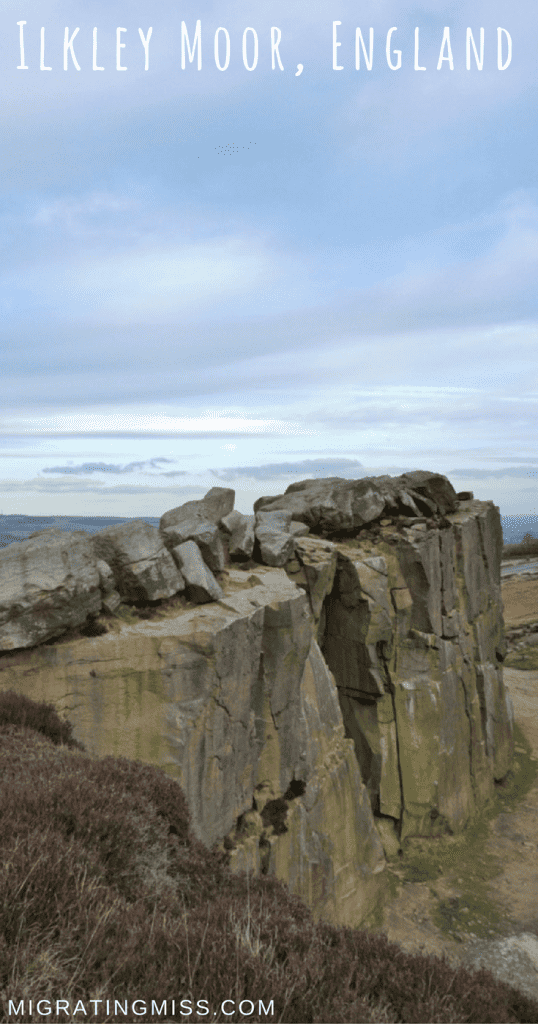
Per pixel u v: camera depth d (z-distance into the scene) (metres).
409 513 35.81
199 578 20.48
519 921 25.44
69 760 10.50
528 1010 6.90
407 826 31.31
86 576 17.47
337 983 5.66
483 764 36.91
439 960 6.80
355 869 25.20
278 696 21.55
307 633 22.97
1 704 13.26
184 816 10.23
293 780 22.41
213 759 17.94
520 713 50.44
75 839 7.07
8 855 5.74
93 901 5.62
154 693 16.98
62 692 15.95
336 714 26.97
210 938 5.46
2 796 7.43
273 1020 4.76
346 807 25.34
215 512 26.42
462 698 35.28
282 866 20.25
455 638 35.34
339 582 31.33
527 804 36.81
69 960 4.79
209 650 17.70
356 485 33.62
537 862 30.27
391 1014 5.58
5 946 4.62
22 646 15.70
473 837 32.75
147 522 20.62
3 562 16.33
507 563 112.56
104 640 16.94
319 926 6.99
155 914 5.90
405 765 31.56
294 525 32.09
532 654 66.56
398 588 32.72
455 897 27.14
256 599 21.58
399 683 32.06
